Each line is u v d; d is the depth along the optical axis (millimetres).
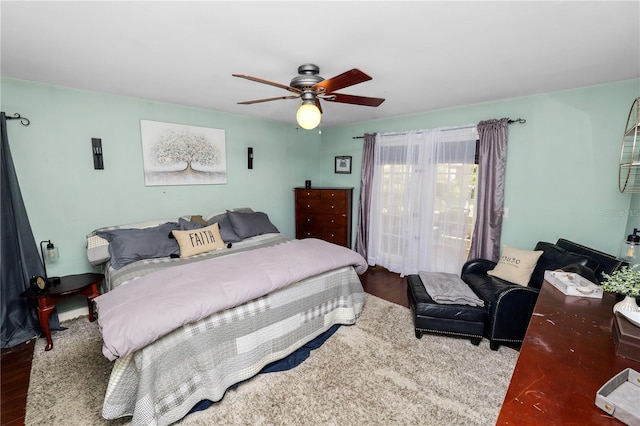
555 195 2953
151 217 3381
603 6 1392
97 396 1858
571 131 2805
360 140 4719
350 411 1752
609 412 785
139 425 1491
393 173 4254
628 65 2152
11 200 2434
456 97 3111
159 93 2965
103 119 2955
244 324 1969
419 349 2383
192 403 1731
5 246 2414
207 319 1810
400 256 4273
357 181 4844
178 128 3488
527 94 2986
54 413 1725
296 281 2275
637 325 1095
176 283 1944
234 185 4141
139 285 1933
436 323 2459
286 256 2545
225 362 1880
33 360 2223
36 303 2531
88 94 2850
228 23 1571
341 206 4543
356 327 2730
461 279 2992
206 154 3773
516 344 2371
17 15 1484
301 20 1537
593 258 2275
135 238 2775
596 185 2713
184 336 1704
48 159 2678
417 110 3766
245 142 4207
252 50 1917
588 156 2732
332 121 4605
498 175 3213
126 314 1593
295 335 2324
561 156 2885
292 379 2033
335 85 1896
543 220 3053
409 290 2895
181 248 2893
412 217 4055
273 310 2148
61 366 2152
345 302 2740
